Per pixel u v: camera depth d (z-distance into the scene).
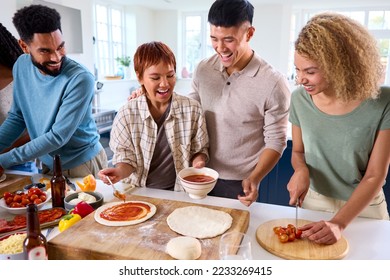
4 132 1.69
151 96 1.37
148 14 6.01
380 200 1.26
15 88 1.66
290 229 1.05
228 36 1.31
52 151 1.56
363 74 1.02
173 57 1.33
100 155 1.83
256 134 1.53
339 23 1.01
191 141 1.51
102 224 1.09
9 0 2.58
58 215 1.20
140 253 0.94
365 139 1.14
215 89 1.54
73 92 1.45
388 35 6.06
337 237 1.00
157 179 1.53
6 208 1.25
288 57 6.02
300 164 1.31
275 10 5.65
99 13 5.07
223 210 1.20
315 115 1.22
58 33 1.39
